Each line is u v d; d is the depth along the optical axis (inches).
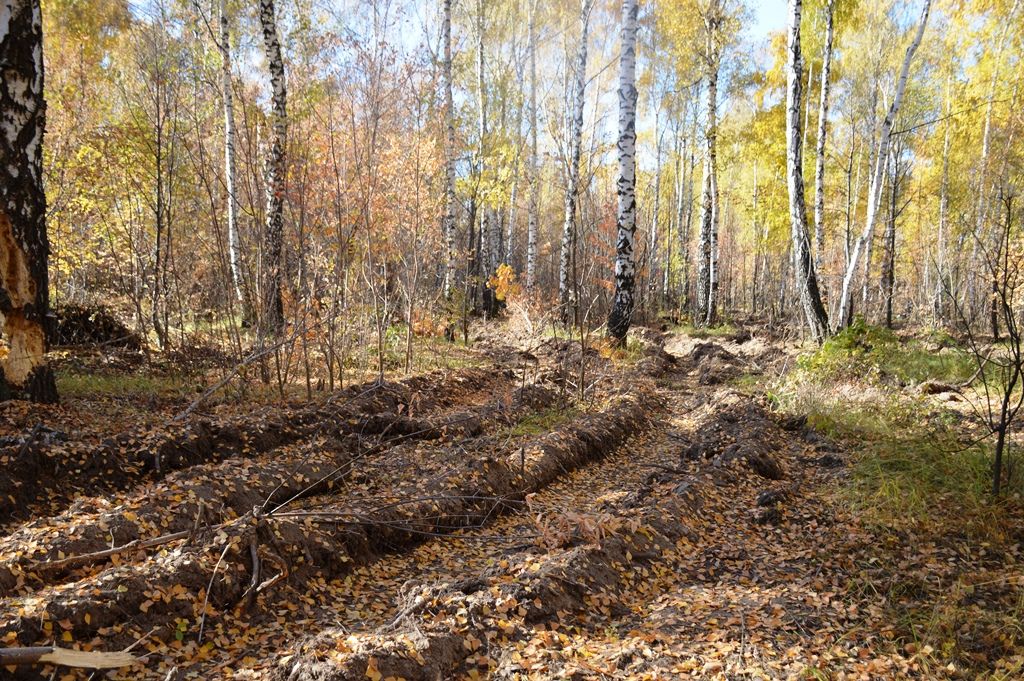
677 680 142.1
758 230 1128.8
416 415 347.9
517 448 290.7
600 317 608.7
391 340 525.7
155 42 386.0
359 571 193.3
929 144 941.8
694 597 181.9
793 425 347.6
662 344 714.2
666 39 954.7
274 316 364.5
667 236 1285.7
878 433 310.2
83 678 132.4
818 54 836.0
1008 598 169.8
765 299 1181.1
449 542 219.3
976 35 835.4
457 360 516.1
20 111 256.1
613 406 381.7
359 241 401.4
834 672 145.8
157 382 358.9
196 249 439.2
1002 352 453.1
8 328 264.8
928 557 195.8
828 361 430.9
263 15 469.4
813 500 252.4
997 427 235.8
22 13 252.4
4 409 255.1
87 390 323.9
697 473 271.6
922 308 1013.2
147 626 147.6
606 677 142.2
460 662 146.6
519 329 689.0
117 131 406.0
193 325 464.8
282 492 225.9
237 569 168.7
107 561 168.1
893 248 919.0
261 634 158.7
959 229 838.5
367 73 370.6
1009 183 595.2
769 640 159.3
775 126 860.6
